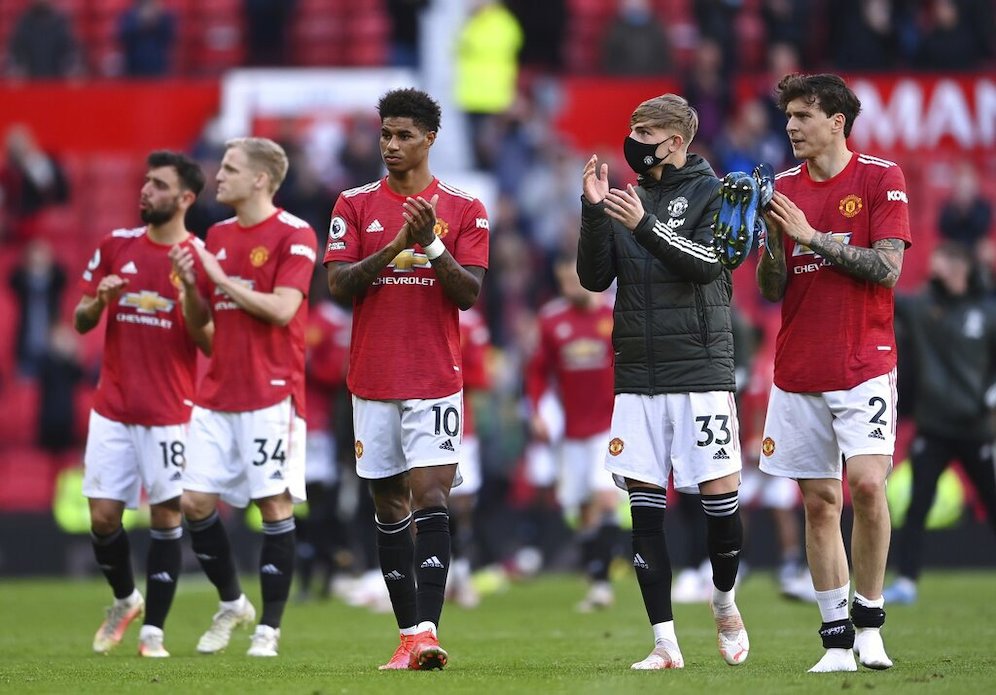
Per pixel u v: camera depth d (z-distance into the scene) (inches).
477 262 900.0
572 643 1119.0
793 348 860.0
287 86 2479.1
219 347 1055.0
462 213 905.5
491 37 2691.9
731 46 2524.6
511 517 2053.4
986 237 2327.8
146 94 2437.3
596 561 1502.2
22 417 2316.7
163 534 1059.9
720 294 869.8
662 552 871.7
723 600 888.9
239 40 2832.2
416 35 2842.0
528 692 744.3
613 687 763.4
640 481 868.0
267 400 1047.0
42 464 2258.9
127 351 1061.1
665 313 860.6
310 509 1627.7
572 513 1865.2
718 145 2349.9
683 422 861.2
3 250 2532.0
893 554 2009.1
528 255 2396.7
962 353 1454.2
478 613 1457.9
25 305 2289.6
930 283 1465.3
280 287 1043.9
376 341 893.2
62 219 2559.1
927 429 1465.3
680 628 1258.0
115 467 1059.9
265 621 1047.6
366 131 2411.4
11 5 2876.5
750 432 1763.0
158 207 1053.8
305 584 1633.9
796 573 1674.5
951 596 1587.1
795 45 2647.6
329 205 2242.9
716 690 748.6
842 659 848.9
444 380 889.5
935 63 2559.1
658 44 2588.6
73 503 2038.6
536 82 2564.0
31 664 967.6
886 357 845.8
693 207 869.2
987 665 887.7
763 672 841.5
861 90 2349.9
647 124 872.3
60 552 2034.9
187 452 1055.0
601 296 1552.7
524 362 2095.2
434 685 780.6
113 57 2812.5
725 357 866.1
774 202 837.2
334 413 1598.2
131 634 1250.6
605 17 2864.2
